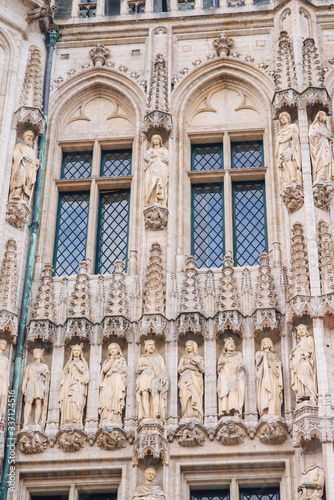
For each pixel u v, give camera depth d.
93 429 33.94
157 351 35.31
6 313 35.19
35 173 38.75
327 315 34.28
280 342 35.09
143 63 42.53
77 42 43.19
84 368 35.00
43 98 41.09
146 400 33.81
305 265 35.47
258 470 33.41
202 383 34.50
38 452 33.78
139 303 36.28
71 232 39.56
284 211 37.75
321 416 32.41
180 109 41.06
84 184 40.25
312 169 37.56
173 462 33.41
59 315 36.16
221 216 39.28
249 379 34.50
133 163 40.06
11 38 40.94
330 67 41.38
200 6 43.41
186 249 38.03
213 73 42.00
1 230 36.94
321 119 38.50
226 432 33.31
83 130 41.50
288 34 41.44
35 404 34.44
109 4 45.16
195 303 35.81
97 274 38.22
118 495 33.34
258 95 41.44
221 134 40.81
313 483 31.39
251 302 35.88
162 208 38.00
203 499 33.81
